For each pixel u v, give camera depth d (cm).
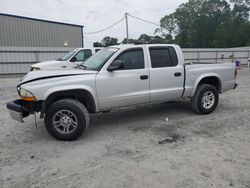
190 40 6850
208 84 597
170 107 669
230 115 583
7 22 2216
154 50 521
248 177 302
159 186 286
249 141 418
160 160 352
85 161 354
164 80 524
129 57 488
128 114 608
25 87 412
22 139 447
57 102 427
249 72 1777
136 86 491
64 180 304
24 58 1891
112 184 292
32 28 2347
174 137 444
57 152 388
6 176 317
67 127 434
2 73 1836
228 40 5953
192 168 326
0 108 693
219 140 425
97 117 588
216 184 288
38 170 330
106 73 460
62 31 2520
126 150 390
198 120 546
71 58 1002
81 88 434
